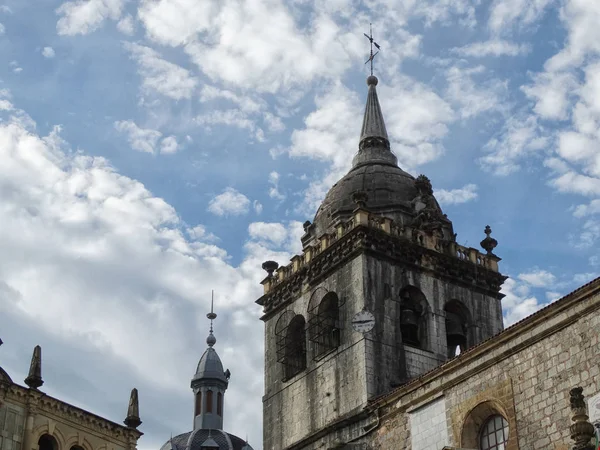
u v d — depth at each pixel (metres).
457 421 48.69
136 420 55.66
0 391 49.50
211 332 139.25
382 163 69.56
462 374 49.09
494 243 67.38
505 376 46.72
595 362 42.69
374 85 75.25
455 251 65.19
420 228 64.94
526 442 44.62
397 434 52.88
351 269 61.81
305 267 65.12
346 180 68.75
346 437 56.81
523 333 46.28
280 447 62.41
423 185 67.94
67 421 52.28
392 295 61.38
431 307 62.34
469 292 64.62
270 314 67.69
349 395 58.53
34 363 51.59
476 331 63.50
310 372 62.34
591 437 37.28
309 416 61.06
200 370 134.62
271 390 65.00
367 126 72.38
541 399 44.59
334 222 66.19
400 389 53.38
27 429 50.03
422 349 60.94
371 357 58.66
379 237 62.22
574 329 44.03
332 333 61.97
